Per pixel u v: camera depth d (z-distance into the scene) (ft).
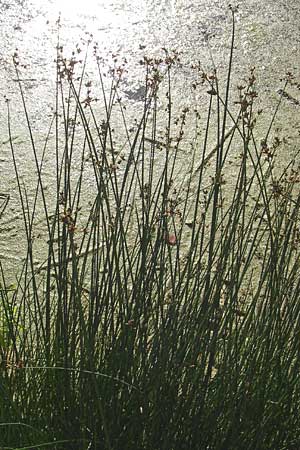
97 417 6.32
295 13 15.56
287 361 6.41
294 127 12.75
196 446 6.35
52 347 6.59
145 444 6.34
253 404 6.29
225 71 13.79
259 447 6.37
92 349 6.24
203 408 6.30
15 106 12.47
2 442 6.34
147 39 14.24
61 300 6.47
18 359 6.50
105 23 14.47
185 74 13.50
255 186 11.32
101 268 9.02
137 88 12.94
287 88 13.57
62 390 6.39
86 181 11.18
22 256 9.92
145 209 6.80
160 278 6.43
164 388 6.21
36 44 13.79
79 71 13.06
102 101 12.55
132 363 6.29
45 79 13.03
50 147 11.76
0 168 11.37
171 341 6.21
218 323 6.25
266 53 14.39
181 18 14.97
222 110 12.80
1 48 13.70
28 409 6.53
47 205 10.77
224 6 15.51
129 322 6.10
